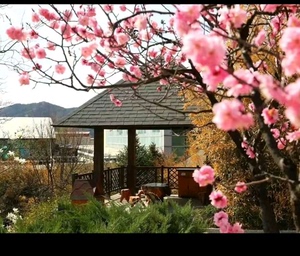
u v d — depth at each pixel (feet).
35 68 12.80
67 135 58.39
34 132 63.26
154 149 59.36
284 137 12.15
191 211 16.39
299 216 8.13
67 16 12.47
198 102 25.94
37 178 48.24
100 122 36.40
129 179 40.93
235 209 25.50
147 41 13.00
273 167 22.80
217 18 9.34
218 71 6.11
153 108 36.76
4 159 49.03
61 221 14.98
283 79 9.64
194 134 28.99
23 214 31.30
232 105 5.53
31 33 13.02
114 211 15.79
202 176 8.75
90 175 37.58
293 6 9.43
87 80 14.07
